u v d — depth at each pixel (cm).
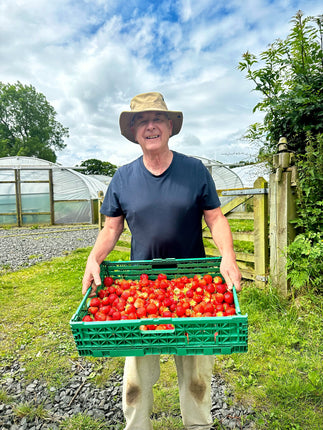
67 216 1752
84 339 141
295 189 395
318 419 221
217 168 2038
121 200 209
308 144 424
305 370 270
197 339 139
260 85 465
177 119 212
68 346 351
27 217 1692
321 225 378
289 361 284
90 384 285
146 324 138
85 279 186
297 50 439
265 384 260
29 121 4181
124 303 184
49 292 538
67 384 285
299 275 370
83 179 1809
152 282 212
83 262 755
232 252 188
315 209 374
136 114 198
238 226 887
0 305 483
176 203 196
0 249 981
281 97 436
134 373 181
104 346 141
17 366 319
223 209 479
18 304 485
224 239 197
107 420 239
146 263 210
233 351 140
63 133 4606
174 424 229
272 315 360
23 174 1703
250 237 447
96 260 198
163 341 140
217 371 286
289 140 464
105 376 293
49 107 4384
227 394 256
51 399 266
